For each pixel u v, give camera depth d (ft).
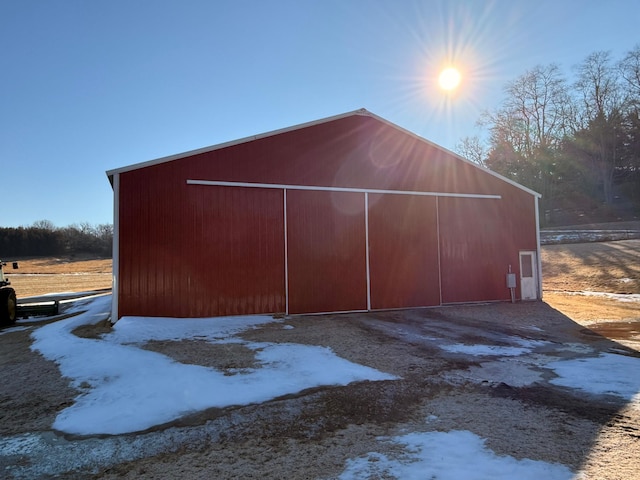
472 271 47.14
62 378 20.40
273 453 12.40
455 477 10.69
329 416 15.23
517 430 13.67
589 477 10.61
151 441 13.41
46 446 13.20
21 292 81.51
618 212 145.48
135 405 16.39
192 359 22.72
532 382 18.95
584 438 13.00
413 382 19.04
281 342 27.32
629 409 15.51
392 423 14.53
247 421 14.85
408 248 44.11
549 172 161.58
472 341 28.07
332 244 40.86
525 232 50.39
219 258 36.78
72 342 27.17
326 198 41.04
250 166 38.50
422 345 26.76
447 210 46.50
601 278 63.67
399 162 44.52
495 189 49.16
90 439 13.65
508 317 38.34
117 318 33.91
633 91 154.30
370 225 42.65
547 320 36.78
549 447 12.39
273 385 18.48
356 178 42.42
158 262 35.04
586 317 38.32
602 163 157.99
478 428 13.91
